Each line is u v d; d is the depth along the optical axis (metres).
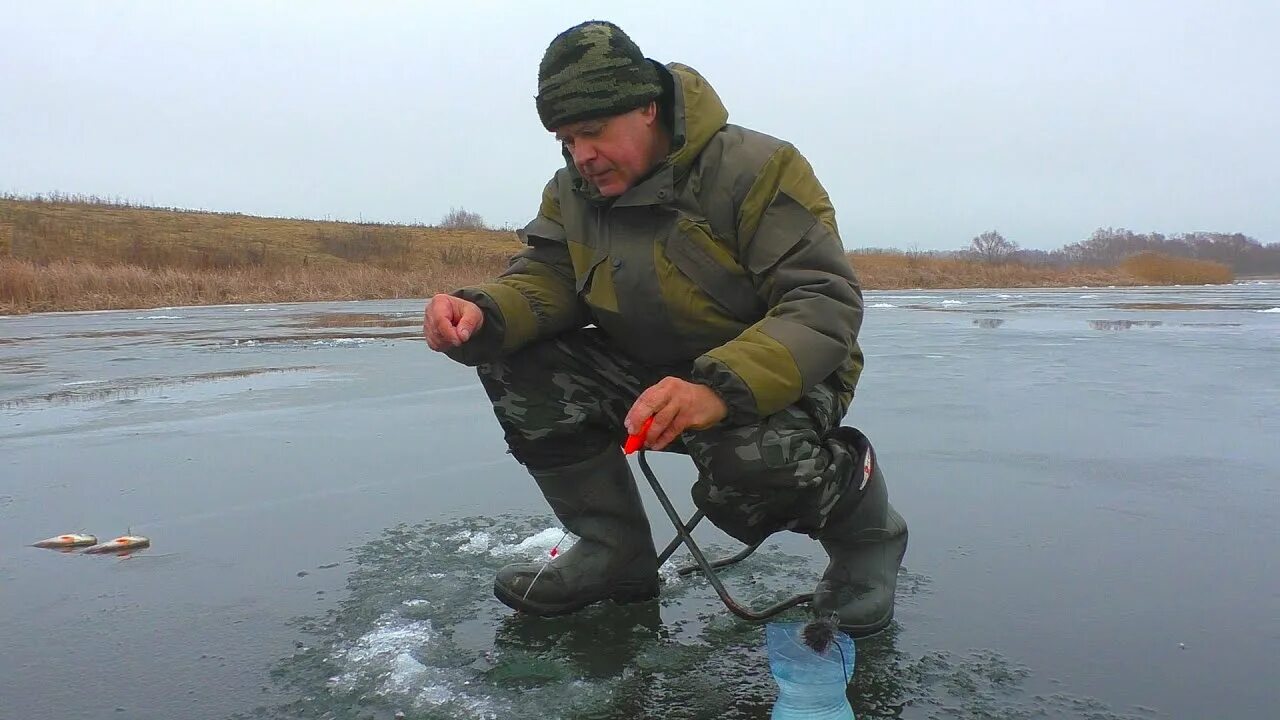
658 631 1.87
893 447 3.65
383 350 8.34
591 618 1.94
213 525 2.68
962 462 3.37
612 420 1.99
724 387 1.56
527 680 1.63
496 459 3.55
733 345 1.61
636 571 2.01
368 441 3.96
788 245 1.72
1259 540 2.42
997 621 1.89
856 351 1.89
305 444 3.89
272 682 1.64
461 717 1.50
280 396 5.37
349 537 2.54
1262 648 1.75
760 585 2.12
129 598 2.09
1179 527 2.55
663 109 1.82
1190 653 1.73
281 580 2.19
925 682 1.61
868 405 4.71
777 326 1.64
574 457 1.97
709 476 1.69
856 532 1.83
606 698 1.56
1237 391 5.11
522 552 2.36
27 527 2.69
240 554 2.40
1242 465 3.27
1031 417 4.32
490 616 1.95
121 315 16.11
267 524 2.68
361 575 2.21
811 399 1.76
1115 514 2.68
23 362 7.44
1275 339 8.59
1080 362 6.70
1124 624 1.87
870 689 1.58
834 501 1.73
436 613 1.96
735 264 1.80
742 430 1.65
